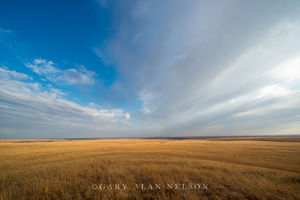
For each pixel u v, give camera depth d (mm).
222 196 5512
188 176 7801
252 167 9711
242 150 20078
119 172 8641
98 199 5387
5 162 13406
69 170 9367
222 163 11258
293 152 17375
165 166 10156
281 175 7941
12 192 6125
